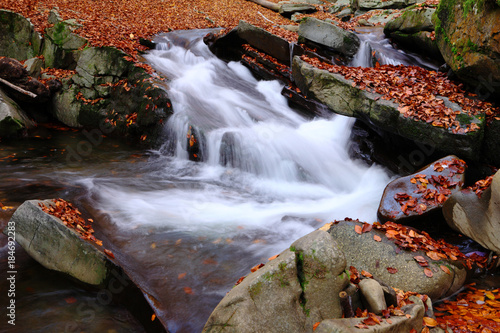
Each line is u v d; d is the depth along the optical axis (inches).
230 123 344.2
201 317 151.3
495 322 140.9
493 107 259.9
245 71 430.3
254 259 190.4
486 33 241.0
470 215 187.3
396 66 338.3
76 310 155.3
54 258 173.0
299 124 351.6
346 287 132.1
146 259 185.0
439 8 303.0
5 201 236.1
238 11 653.3
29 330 142.6
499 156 245.1
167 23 553.9
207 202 257.3
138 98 371.2
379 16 555.5
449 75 304.2
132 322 152.9
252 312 121.4
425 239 179.5
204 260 187.3
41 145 354.0
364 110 282.0
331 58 385.1
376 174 279.9
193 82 394.6
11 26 487.8
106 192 260.8
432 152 265.9
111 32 461.7
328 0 758.5
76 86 414.3
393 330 120.6
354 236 178.7
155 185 282.5
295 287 126.8
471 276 177.8
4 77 380.2
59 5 550.9
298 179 290.5
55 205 197.0
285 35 448.8
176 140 341.1
